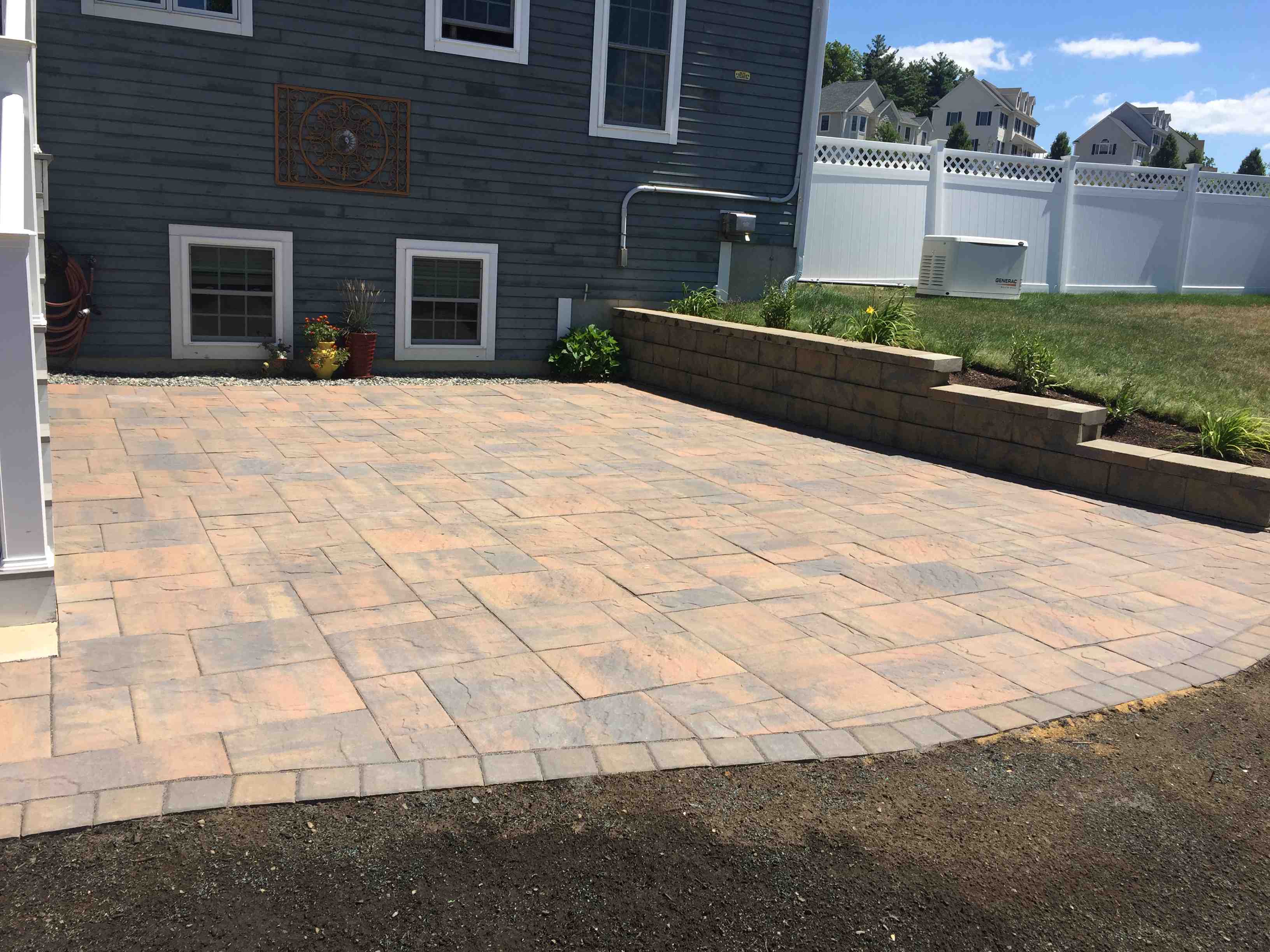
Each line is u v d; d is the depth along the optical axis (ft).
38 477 13.30
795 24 41.86
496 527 19.51
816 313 37.78
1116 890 9.55
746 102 41.47
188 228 32.50
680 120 40.16
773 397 33.14
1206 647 15.46
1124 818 10.78
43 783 9.99
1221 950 8.79
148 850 9.20
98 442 23.98
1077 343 36.14
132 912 8.43
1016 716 12.85
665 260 41.22
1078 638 15.57
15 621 13.44
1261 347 38.22
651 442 28.32
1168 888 9.62
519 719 11.95
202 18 31.48
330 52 33.40
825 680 13.55
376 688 12.48
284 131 33.24
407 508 20.36
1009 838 10.30
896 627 15.57
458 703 12.25
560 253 38.96
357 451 24.93
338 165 34.27
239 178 32.91
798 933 8.73
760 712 12.51
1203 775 11.73
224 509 19.47
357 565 16.89
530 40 36.55
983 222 53.67
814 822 10.39
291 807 9.96
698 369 36.24
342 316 35.55
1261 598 17.72
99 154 30.96
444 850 9.53
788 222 43.73
